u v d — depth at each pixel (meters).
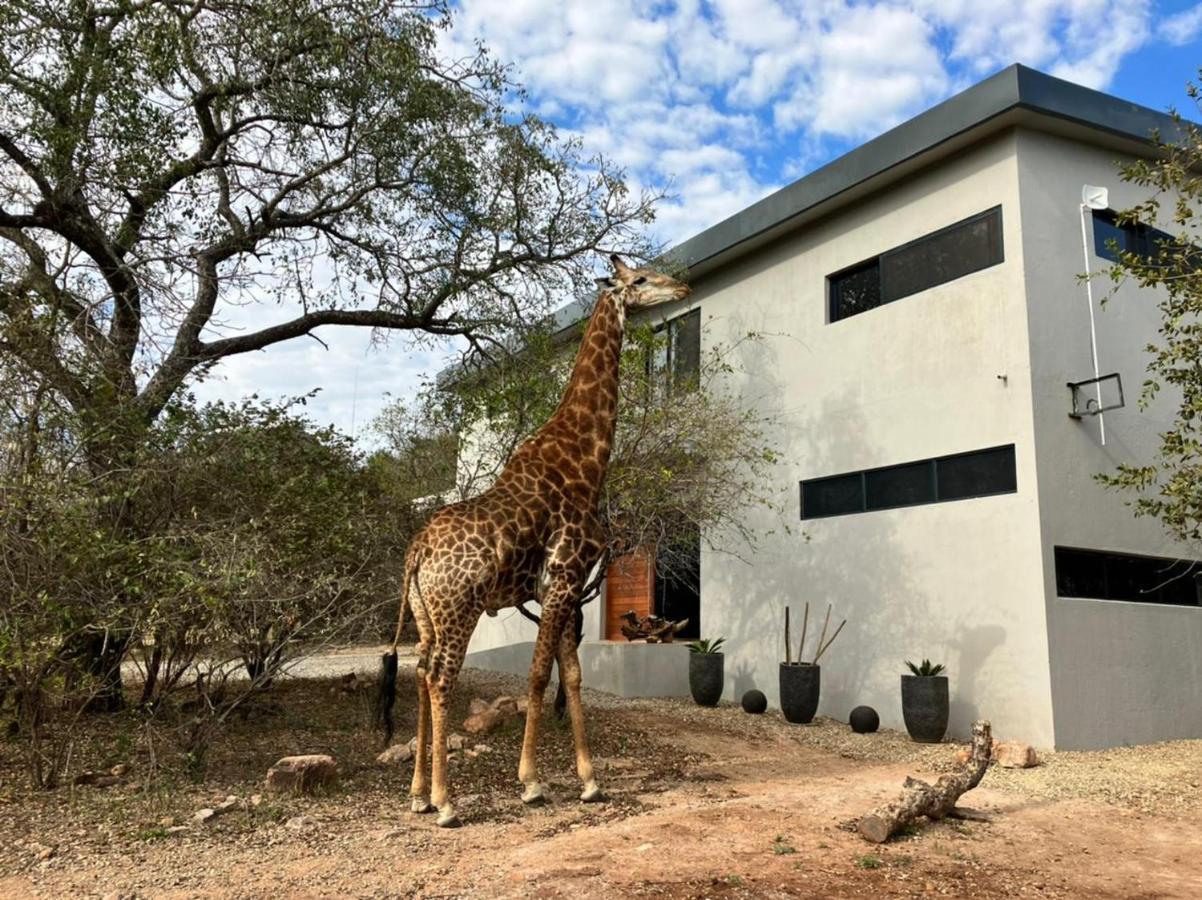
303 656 7.37
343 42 9.00
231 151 9.91
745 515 12.81
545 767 7.72
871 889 4.73
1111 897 4.75
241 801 6.16
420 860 5.16
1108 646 9.57
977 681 9.68
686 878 4.81
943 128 10.25
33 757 6.38
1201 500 7.43
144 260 8.54
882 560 10.89
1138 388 10.41
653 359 11.23
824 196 11.70
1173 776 8.00
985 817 6.43
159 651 7.19
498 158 10.55
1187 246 8.12
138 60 8.29
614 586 15.11
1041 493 9.38
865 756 8.93
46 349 6.77
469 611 6.26
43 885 4.61
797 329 12.48
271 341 10.59
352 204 10.26
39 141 7.86
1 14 7.60
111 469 7.01
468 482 10.72
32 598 6.00
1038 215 9.98
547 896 4.53
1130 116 10.31
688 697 12.86
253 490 7.91
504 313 10.93
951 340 10.41
